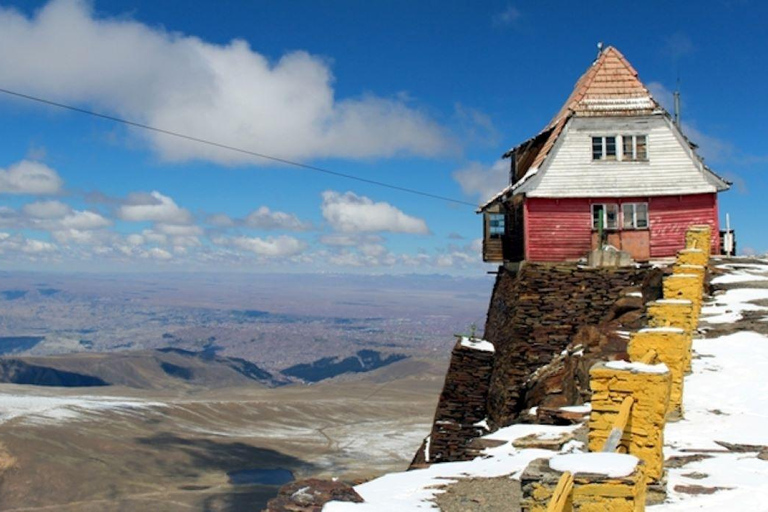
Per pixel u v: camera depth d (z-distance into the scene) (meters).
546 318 25.17
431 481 9.91
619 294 25.14
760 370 15.36
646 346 12.40
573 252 28.50
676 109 31.86
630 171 28.83
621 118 28.94
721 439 11.03
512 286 27.67
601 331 19.94
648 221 28.77
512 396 23.44
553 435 12.14
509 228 31.14
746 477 9.10
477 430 25.05
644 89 29.45
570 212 28.72
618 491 5.65
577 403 16.83
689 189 28.70
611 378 8.52
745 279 24.20
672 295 18.27
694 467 9.60
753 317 19.62
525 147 32.38
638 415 8.38
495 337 29.25
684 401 13.48
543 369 21.61
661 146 28.94
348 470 101.38
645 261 28.45
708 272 25.33
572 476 5.75
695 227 26.16
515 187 28.52
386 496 9.12
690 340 15.59
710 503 8.14
